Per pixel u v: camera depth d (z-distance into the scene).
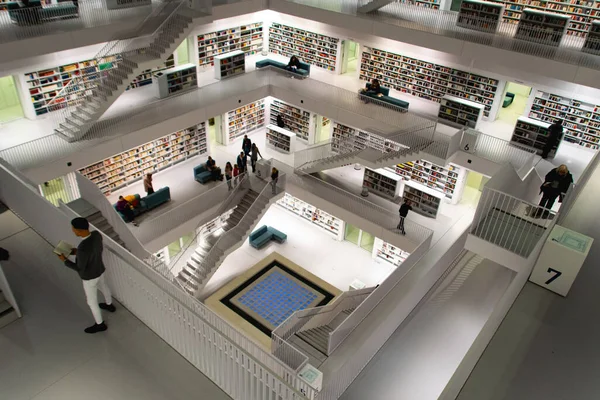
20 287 6.21
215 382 5.39
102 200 12.46
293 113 24.73
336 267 21.34
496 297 11.98
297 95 21.27
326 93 21.30
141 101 20.11
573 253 5.67
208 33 23.36
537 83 18.14
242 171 20.94
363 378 9.89
